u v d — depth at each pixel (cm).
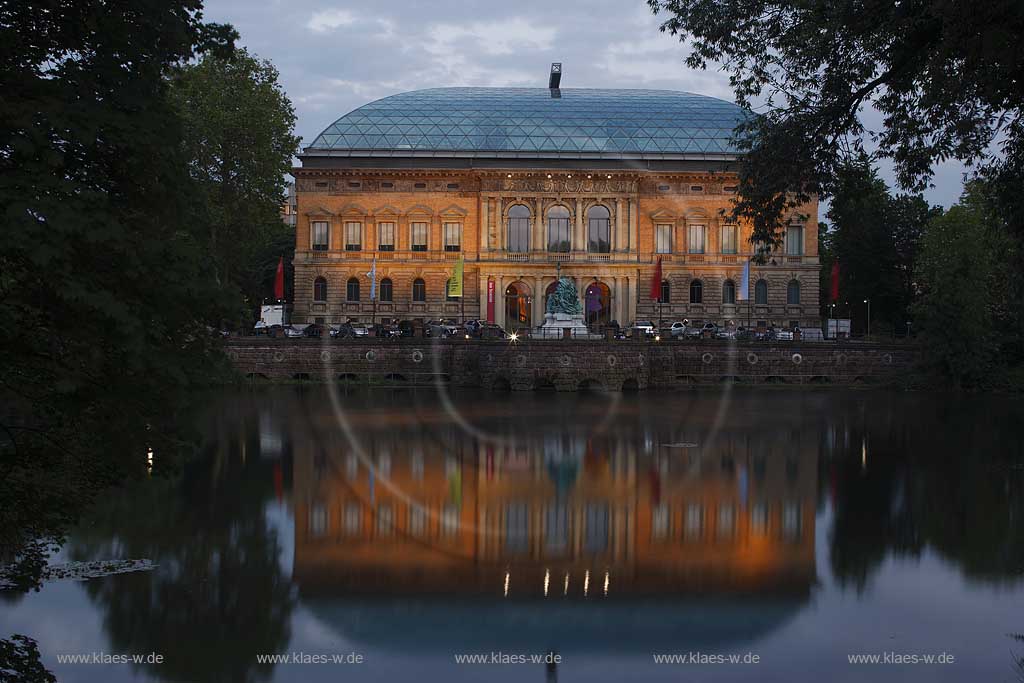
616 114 12325
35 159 1991
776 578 3322
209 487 4647
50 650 2614
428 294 12000
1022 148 2653
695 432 6619
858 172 3036
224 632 2722
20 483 2416
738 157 3141
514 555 3538
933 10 2320
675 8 3041
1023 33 2242
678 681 2494
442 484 4759
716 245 11994
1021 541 3866
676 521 4122
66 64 2127
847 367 10119
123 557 3497
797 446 6125
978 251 9575
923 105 2644
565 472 5141
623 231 11881
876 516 4275
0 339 2183
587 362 9181
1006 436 6600
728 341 9981
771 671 2556
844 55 2838
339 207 11981
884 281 12306
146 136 2120
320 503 4344
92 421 2286
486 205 11844
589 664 2581
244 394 8700
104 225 1992
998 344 9769
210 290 2178
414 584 3162
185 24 2303
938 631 2858
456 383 9675
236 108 9400
